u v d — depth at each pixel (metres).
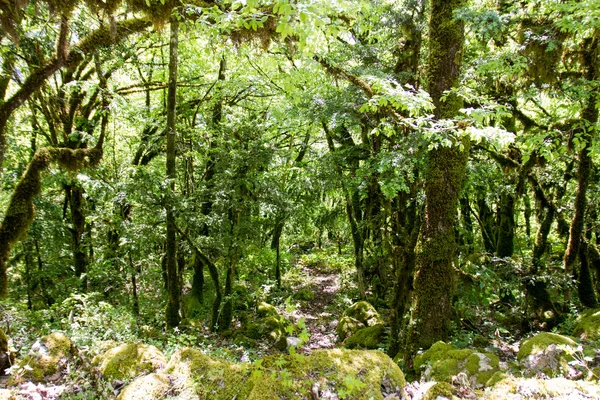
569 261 7.78
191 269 13.62
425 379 4.29
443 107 6.00
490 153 9.07
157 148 11.23
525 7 7.38
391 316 7.30
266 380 2.83
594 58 6.94
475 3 8.15
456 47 6.01
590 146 6.49
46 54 6.49
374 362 3.17
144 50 11.27
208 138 10.52
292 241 20.44
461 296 8.71
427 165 6.35
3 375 3.48
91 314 6.61
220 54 7.42
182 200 8.42
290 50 6.55
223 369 3.05
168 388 2.94
